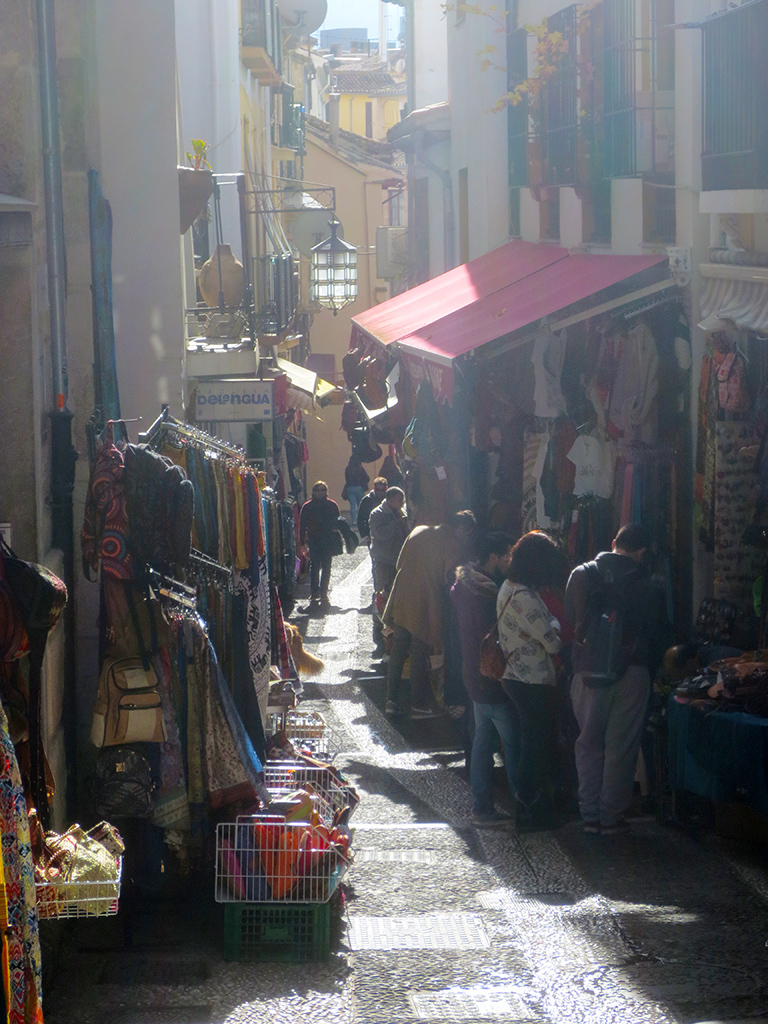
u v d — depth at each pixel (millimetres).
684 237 14148
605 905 10125
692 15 13898
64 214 12508
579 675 11984
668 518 14352
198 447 11781
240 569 11891
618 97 15367
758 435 12789
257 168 39312
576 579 11914
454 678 16453
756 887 10445
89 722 12438
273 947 9242
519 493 17359
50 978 8711
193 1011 8352
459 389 16109
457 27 30375
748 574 13086
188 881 10445
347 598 29344
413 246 39406
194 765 9984
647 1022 8070
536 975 8859
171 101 14500
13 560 7801
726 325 12562
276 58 39188
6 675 8016
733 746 10961
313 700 18547
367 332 22531
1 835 5703
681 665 12594
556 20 18703
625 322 14578
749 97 11867
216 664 10102
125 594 9945
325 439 61844
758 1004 8289
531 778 12258
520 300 17266
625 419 14195
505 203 25812
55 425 10922
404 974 8945
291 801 10164
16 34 10117
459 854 11602
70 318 12609
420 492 20016
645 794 12984
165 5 14477
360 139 67438
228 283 22750
